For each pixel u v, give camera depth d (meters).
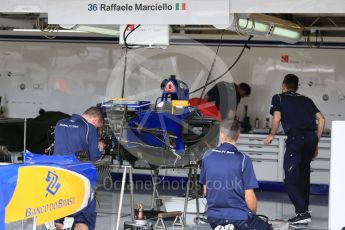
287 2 14.70
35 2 16.08
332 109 25.84
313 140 18.84
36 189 9.45
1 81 28.38
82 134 14.16
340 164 14.11
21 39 28.05
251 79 26.38
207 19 15.09
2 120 20.45
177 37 26.66
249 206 12.83
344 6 14.48
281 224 15.62
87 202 11.04
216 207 12.90
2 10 16.20
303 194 19.14
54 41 27.83
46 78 27.95
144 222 15.40
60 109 27.92
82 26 17.53
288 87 19.19
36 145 20.52
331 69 25.81
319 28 23.86
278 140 24.95
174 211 17.64
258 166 25.25
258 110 26.39
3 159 13.66
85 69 27.64
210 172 12.87
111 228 17.30
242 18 17.80
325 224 18.94
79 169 10.57
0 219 8.74
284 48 26.09
